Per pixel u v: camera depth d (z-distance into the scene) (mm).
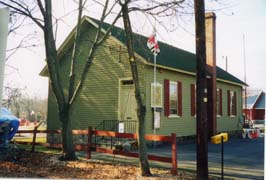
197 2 8461
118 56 17672
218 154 14516
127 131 16969
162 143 17688
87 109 18609
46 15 11484
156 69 17656
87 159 11977
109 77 18016
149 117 16906
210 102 21750
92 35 18812
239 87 28109
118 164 10961
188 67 20141
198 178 8414
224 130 24438
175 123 18922
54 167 10156
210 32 22000
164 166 11016
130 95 17422
